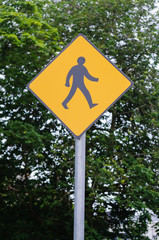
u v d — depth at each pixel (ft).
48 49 39.88
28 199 44.93
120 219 48.19
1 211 44.57
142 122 49.67
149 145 50.31
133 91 49.85
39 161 45.37
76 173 8.28
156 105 48.01
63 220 43.88
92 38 48.32
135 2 51.37
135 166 43.34
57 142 44.80
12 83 43.09
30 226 42.29
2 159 43.78
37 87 9.17
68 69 9.19
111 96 9.07
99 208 45.57
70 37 49.96
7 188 44.60
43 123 47.78
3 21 37.70
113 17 50.03
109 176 40.78
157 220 49.03
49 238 42.19
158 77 49.55
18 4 39.65
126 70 51.34
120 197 43.47
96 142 46.91
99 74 9.16
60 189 43.34
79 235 7.92
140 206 41.73
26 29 39.42
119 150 48.62
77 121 8.99
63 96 9.14
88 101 9.07
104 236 45.83
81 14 49.62
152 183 46.60
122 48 52.08
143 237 47.29
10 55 39.17
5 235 42.16
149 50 50.57
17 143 40.93
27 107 46.75
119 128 52.21
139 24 52.54
